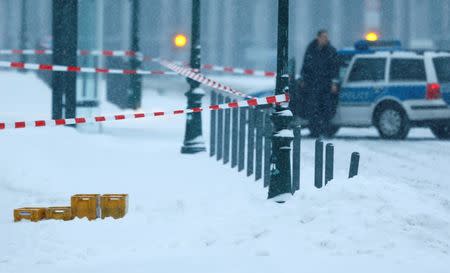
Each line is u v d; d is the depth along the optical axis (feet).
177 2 482.28
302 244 72.84
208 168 130.11
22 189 110.32
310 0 485.56
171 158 141.28
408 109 179.01
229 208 92.22
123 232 82.17
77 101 167.02
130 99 229.66
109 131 179.83
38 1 528.63
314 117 180.96
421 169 131.34
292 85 181.27
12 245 77.61
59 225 85.10
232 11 489.26
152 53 482.28
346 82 183.73
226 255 71.05
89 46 192.44
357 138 184.85
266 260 68.28
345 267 65.26
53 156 130.82
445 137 186.39
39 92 247.09
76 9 161.79
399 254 69.51
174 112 107.24
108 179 118.52
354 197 79.25
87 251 75.41
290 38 482.28
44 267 69.10
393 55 181.16
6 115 185.16
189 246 76.28
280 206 86.22
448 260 67.67
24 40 329.31
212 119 144.97
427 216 76.18
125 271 66.08
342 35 481.87
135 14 226.99
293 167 98.53
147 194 106.73
